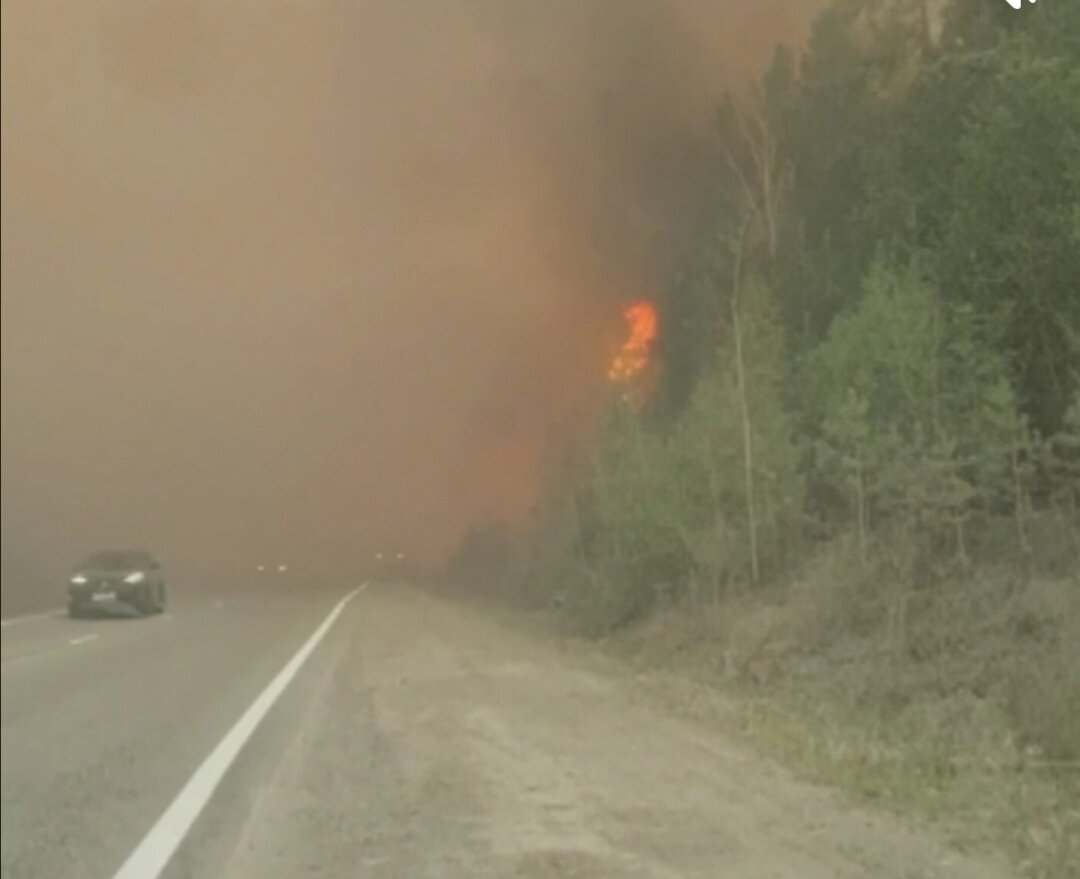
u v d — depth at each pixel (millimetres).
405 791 10617
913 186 13141
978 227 11086
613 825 9008
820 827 8758
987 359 12023
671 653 19359
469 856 8414
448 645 24219
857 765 10727
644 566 23922
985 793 9617
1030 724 10898
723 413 20719
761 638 17250
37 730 15719
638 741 12367
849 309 15938
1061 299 10594
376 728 14195
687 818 9117
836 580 16656
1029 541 12828
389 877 8039
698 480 21453
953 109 12148
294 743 13555
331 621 34438
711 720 13508
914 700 12859
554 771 11023
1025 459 12539
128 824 10664
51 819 10891
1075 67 10180
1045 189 10359
